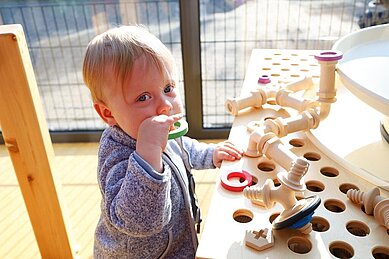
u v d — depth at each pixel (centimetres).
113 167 66
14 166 103
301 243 52
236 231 53
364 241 51
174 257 74
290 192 52
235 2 168
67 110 205
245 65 180
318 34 171
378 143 75
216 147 78
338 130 79
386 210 52
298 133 78
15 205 157
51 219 111
